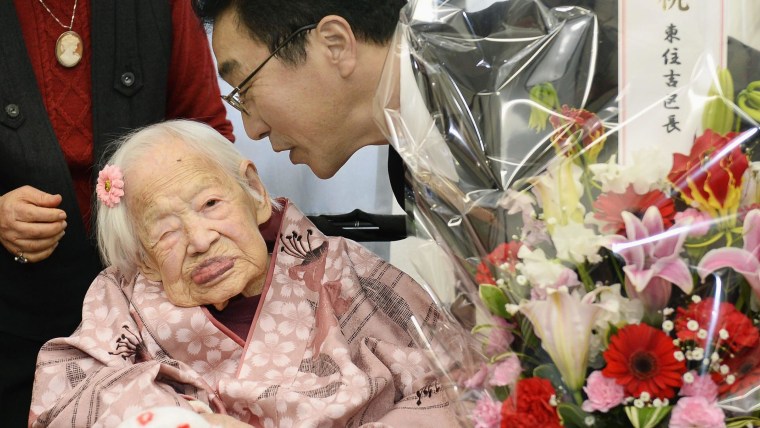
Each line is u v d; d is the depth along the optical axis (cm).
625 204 98
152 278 145
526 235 102
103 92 173
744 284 97
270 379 136
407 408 134
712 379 96
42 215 163
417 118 114
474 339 107
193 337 139
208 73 189
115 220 141
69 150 175
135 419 108
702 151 99
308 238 153
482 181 109
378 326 149
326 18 129
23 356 176
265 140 228
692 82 103
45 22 172
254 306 146
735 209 97
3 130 168
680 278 95
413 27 117
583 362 98
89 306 147
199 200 136
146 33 175
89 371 139
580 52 109
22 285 174
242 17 134
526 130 108
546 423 100
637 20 105
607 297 97
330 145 142
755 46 105
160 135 141
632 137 102
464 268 108
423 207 111
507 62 112
